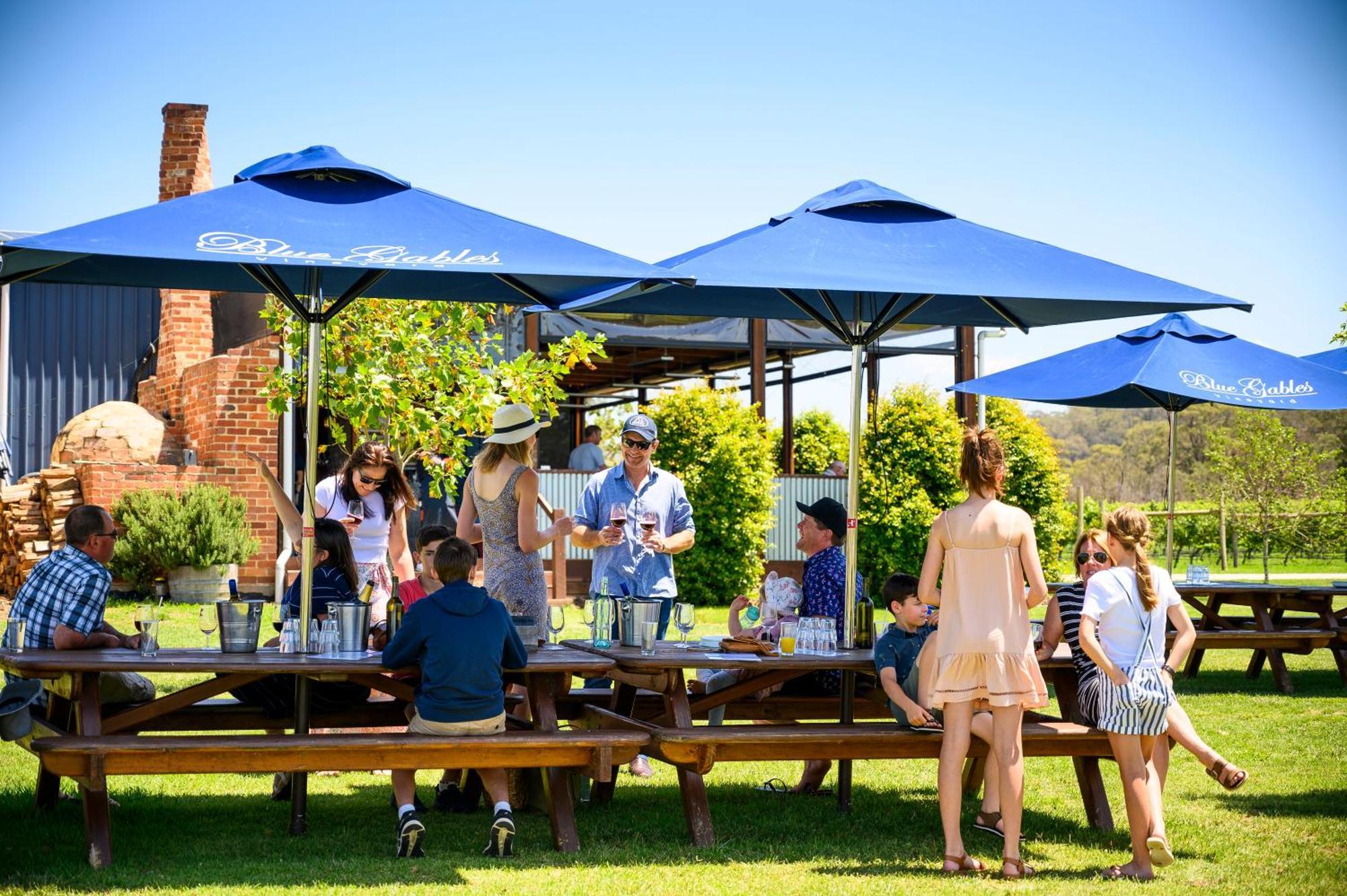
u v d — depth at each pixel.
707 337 18.58
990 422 20.92
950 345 20.09
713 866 5.45
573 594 17.86
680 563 17.48
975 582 5.52
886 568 19.03
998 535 5.52
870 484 19.11
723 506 17.55
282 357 15.84
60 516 15.74
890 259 6.21
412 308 10.37
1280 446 29.59
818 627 6.36
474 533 7.21
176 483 16.05
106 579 6.04
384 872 5.22
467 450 15.84
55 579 5.92
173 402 17.75
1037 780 7.54
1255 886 5.20
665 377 23.33
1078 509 25.47
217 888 4.91
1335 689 11.12
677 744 5.76
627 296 7.04
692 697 7.14
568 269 5.40
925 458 19.17
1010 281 6.03
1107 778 7.57
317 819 6.25
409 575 7.75
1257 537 29.75
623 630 6.50
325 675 5.83
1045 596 5.53
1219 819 6.42
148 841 5.68
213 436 16.23
